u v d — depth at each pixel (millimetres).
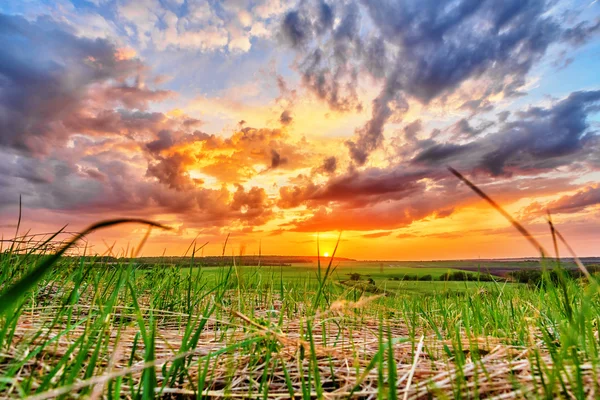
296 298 4918
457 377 1892
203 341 3080
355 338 3539
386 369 2490
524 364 2348
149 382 1590
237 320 3631
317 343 3217
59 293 4082
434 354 2980
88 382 1477
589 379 2002
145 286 4910
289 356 2711
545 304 3998
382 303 4172
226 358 2607
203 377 1936
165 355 2600
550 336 3137
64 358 1765
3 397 1686
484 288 4879
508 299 4574
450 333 3510
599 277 2293
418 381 2270
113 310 3293
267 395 2057
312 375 2430
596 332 2947
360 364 2635
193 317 3959
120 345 2402
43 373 2039
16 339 2467
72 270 4445
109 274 4215
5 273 3232
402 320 4547
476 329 3463
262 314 4438
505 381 2080
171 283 5051
